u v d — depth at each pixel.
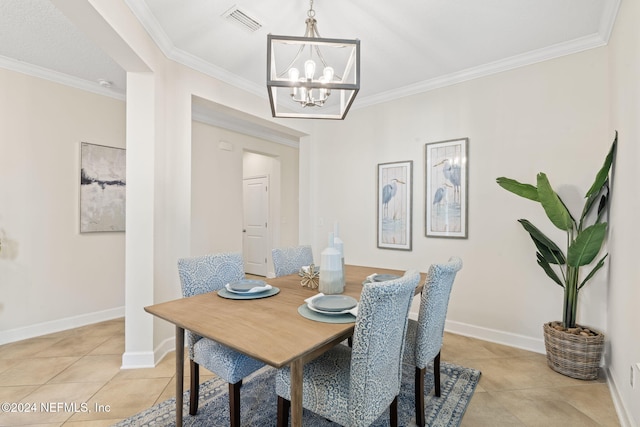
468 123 3.07
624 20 1.91
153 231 2.43
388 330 1.28
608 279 2.28
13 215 2.89
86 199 3.35
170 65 2.65
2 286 2.83
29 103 2.97
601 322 2.38
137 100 2.40
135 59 2.21
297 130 4.04
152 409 1.87
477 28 2.36
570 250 2.17
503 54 2.74
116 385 2.14
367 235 3.80
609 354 2.22
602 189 2.35
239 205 4.80
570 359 2.24
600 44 2.43
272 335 1.22
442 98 3.24
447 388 2.11
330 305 1.51
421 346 1.69
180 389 1.61
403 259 3.50
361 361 1.21
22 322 2.93
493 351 2.70
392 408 1.50
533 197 2.42
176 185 2.72
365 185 3.82
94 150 3.41
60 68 3.01
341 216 4.02
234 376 1.52
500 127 2.89
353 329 1.31
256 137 5.12
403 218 3.49
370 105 3.77
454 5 2.10
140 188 2.41
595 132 2.46
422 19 2.25
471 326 3.04
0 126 2.81
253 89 3.42
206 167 4.32
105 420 1.77
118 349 2.71
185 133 2.79
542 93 2.69
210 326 1.32
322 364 1.47
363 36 2.47
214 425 1.73
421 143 3.38
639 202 1.59
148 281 2.42
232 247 4.67
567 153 2.57
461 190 3.10
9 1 2.06
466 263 3.07
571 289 2.34
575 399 2.00
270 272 5.72
